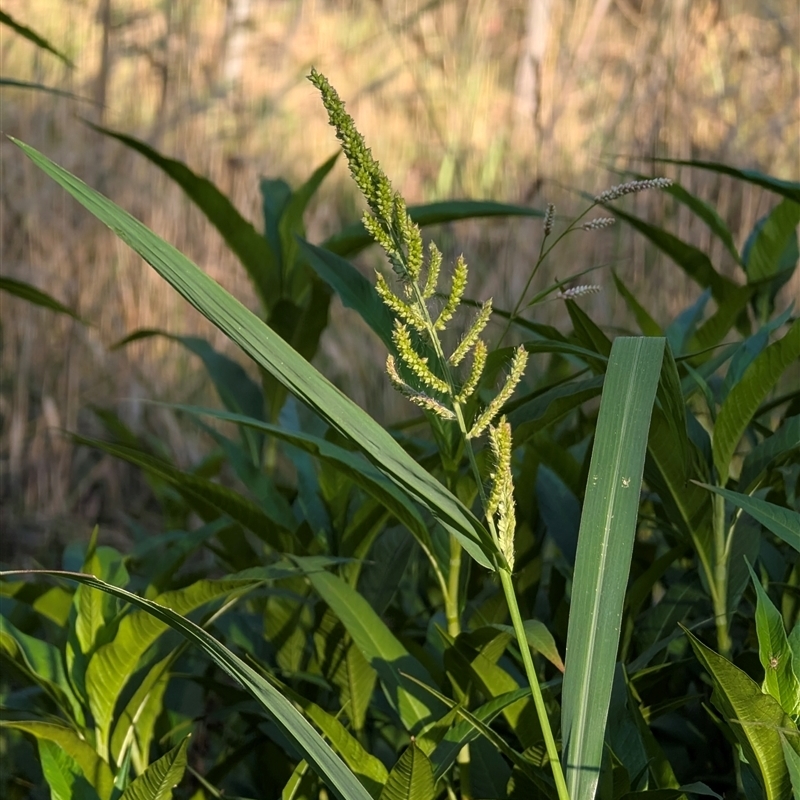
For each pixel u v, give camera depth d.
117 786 1.49
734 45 3.35
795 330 1.49
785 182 1.66
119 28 3.91
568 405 1.49
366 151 1.36
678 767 1.62
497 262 3.78
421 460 1.58
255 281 1.95
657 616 1.61
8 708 1.52
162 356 3.88
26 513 3.59
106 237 3.90
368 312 1.54
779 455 1.53
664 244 1.76
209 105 3.94
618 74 3.65
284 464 3.38
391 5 4.73
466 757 1.51
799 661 1.41
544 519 1.65
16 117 4.02
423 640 1.71
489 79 4.46
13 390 3.78
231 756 1.63
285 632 1.65
